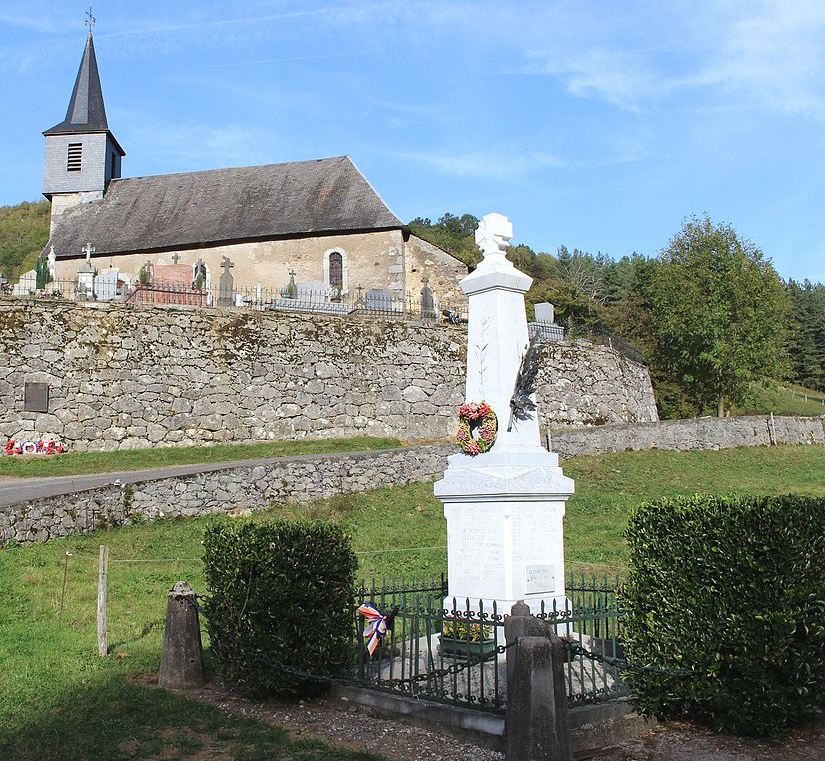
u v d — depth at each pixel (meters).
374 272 38.31
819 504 7.23
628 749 6.78
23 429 23.70
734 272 40.91
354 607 8.30
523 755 5.96
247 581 8.01
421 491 20.86
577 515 19.09
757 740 6.96
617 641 8.11
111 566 13.93
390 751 6.64
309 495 19.81
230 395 26.50
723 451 28.70
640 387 35.25
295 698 8.01
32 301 24.64
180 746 6.64
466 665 7.23
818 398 72.19
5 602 11.16
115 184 45.12
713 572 7.14
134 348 25.55
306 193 41.41
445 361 30.14
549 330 32.41
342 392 28.11
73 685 8.08
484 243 9.75
